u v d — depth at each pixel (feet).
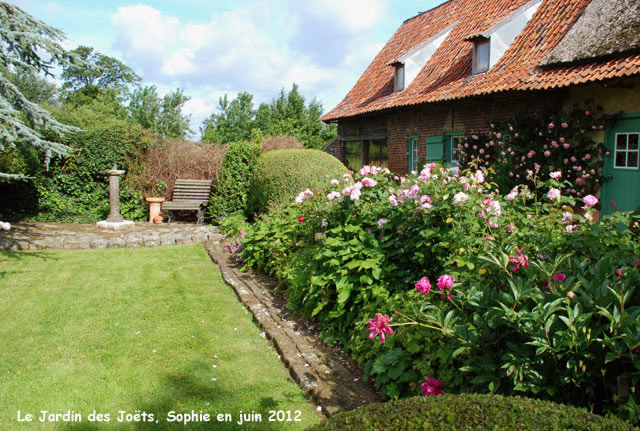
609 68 24.47
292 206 23.57
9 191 39.09
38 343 14.39
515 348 8.25
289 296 17.71
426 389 9.32
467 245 12.01
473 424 5.88
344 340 13.71
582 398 8.07
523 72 30.89
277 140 56.59
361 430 5.99
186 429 9.82
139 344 14.28
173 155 44.27
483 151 34.60
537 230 12.60
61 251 29.53
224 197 39.01
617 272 8.14
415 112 45.42
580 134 27.96
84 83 124.36
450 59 43.80
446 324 9.04
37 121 29.81
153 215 41.55
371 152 55.21
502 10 42.37
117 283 21.71
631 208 25.93
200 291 20.35
